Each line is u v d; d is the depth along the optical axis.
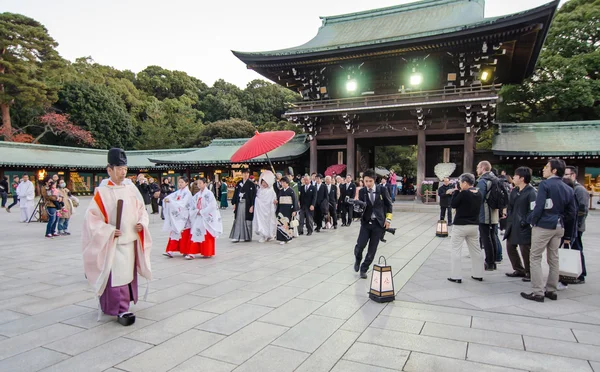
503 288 5.98
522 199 6.22
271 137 10.01
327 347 3.85
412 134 22.92
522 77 27.75
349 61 24.03
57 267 7.62
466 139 21.55
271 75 26.97
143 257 4.83
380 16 28.81
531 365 3.45
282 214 10.37
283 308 5.05
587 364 3.46
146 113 60.44
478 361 3.53
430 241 10.67
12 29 43.47
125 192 4.72
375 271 5.39
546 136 22.64
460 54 21.03
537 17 17.75
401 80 23.86
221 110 66.88
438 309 4.99
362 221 6.65
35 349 3.82
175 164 31.27
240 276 6.79
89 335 4.17
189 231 8.49
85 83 49.91
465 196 6.23
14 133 44.53
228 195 29.69
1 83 41.72
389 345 3.89
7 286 6.21
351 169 24.33
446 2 26.67
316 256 8.62
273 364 3.49
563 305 5.15
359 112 22.95
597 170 20.66
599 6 31.30
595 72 31.14
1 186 23.05
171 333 4.22
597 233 12.19
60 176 37.38
